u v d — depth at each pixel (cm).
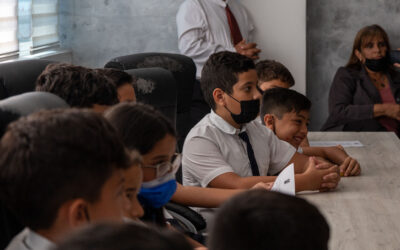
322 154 246
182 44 427
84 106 138
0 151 78
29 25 373
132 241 42
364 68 405
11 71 194
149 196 135
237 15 438
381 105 388
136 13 440
